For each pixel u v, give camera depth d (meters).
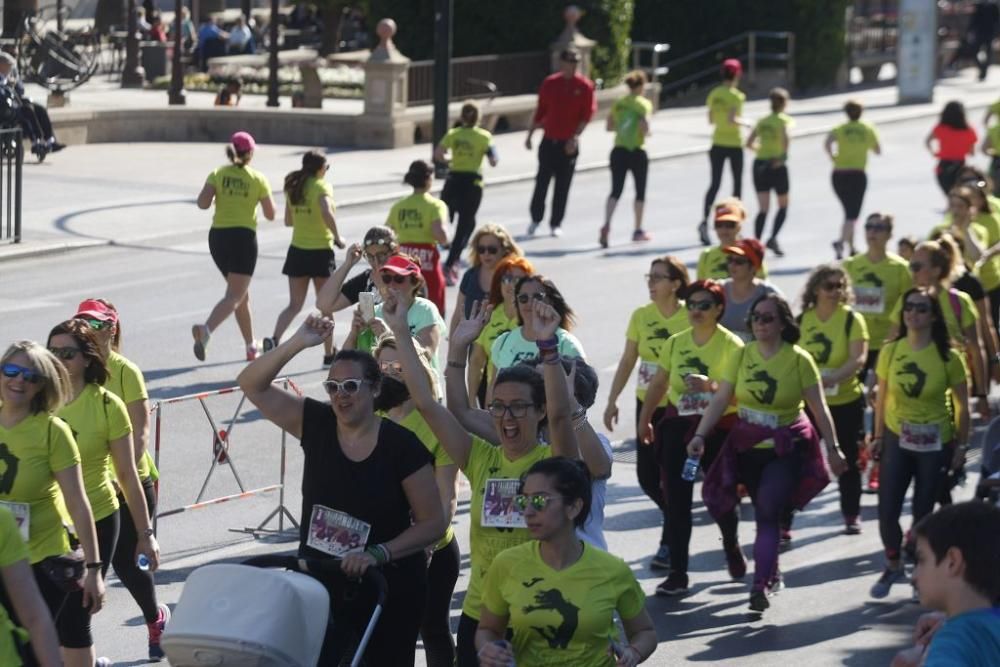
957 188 32.69
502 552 13.94
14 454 15.84
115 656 19.56
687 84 98.19
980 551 10.22
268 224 52.25
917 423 23.02
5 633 12.86
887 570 23.14
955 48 121.00
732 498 22.20
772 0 97.94
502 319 23.08
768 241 51.59
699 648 20.69
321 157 34.97
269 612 13.05
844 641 21.08
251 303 41.12
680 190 64.75
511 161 68.69
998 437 20.11
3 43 77.00
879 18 110.94
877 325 29.69
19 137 46.28
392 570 14.89
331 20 97.12
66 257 46.09
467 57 81.38
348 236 50.22
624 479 28.80
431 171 34.34
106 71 90.88
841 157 50.53
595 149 73.88
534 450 15.73
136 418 18.59
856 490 25.88
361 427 14.74
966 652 10.11
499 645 13.50
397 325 15.67
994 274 34.28
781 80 98.56
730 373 22.09
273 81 74.00
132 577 18.83
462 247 46.53
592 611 13.55
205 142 71.06
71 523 16.97
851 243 50.91
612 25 85.31
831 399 25.39
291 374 34.72
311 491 14.86
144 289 42.25
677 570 22.59
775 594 22.92
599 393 34.25
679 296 24.38
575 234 53.94
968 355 26.23
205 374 34.12
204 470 27.56
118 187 57.00
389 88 70.44
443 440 15.84
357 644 14.67
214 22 101.00
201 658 13.01
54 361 15.95
